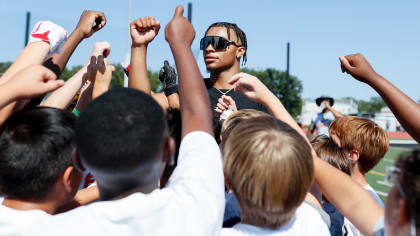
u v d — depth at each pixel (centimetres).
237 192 101
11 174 94
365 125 209
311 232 106
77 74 171
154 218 82
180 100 104
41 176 96
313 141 196
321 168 117
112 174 84
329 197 115
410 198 69
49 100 160
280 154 95
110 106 83
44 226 84
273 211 97
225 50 232
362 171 211
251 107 230
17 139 95
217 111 197
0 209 95
